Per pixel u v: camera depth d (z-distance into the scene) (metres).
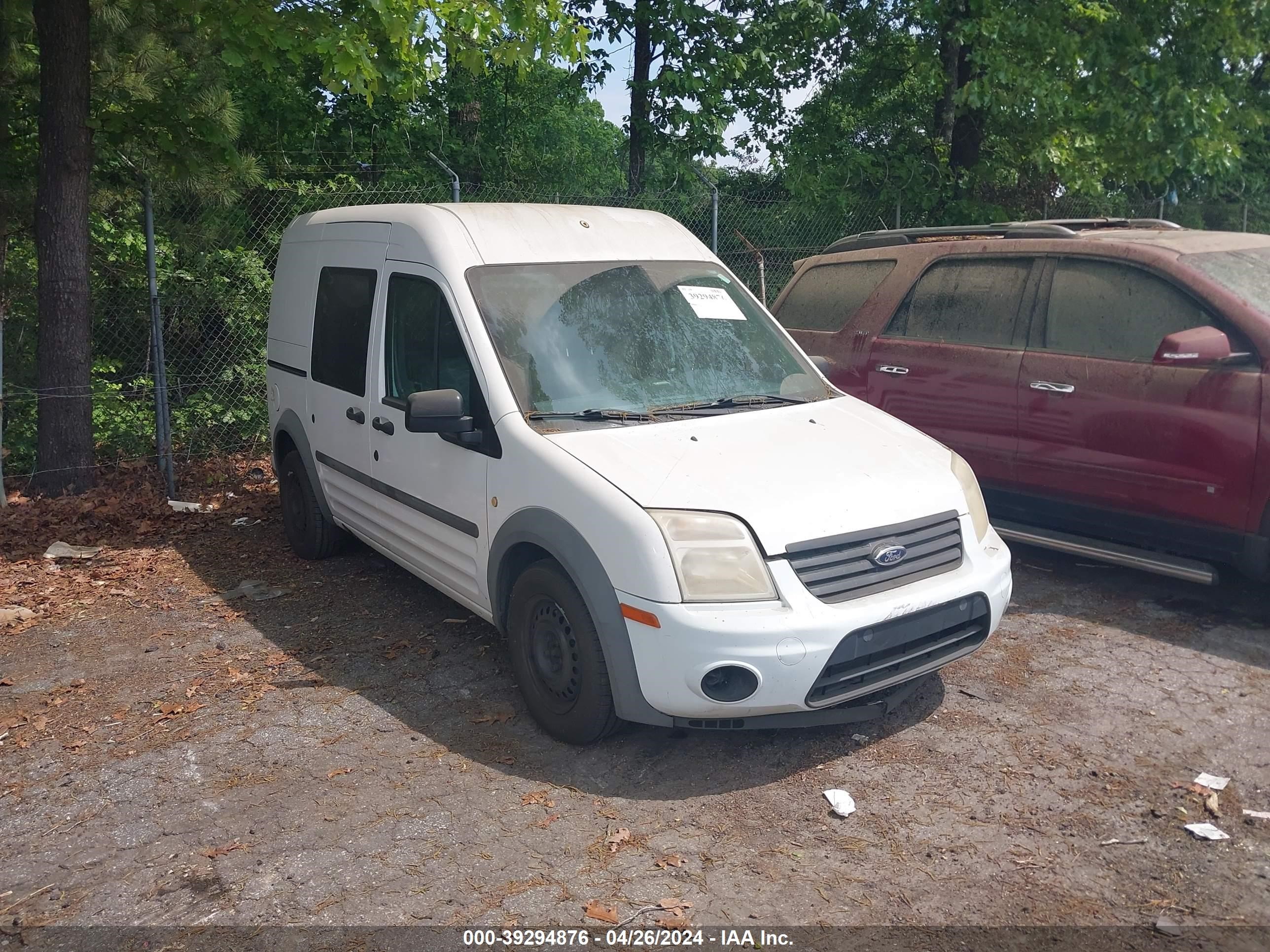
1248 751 3.92
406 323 5.00
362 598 5.87
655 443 4.10
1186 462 5.00
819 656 3.53
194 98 8.60
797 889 3.19
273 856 3.42
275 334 6.65
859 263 6.99
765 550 3.60
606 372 4.54
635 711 3.69
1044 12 11.97
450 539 4.68
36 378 10.05
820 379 5.12
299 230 6.50
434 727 4.30
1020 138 13.64
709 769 3.90
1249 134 14.26
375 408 5.23
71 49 7.90
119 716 4.49
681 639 3.52
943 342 6.20
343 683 4.76
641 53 14.77
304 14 8.09
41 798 3.85
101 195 9.00
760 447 4.15
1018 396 5.71
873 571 3.76
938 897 3.13
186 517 7.79
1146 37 12.73
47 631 5.52
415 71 9.70
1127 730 4.11
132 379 10.98
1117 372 5.29
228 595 5.96
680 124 14.38
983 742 4.04
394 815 3.65
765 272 11.80
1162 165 12.76
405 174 15.96
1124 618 5.23
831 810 3.61
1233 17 12.48
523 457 4.11
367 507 5.51
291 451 6.53
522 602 4.16
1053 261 5.78
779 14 14.34
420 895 3.20
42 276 8.17
